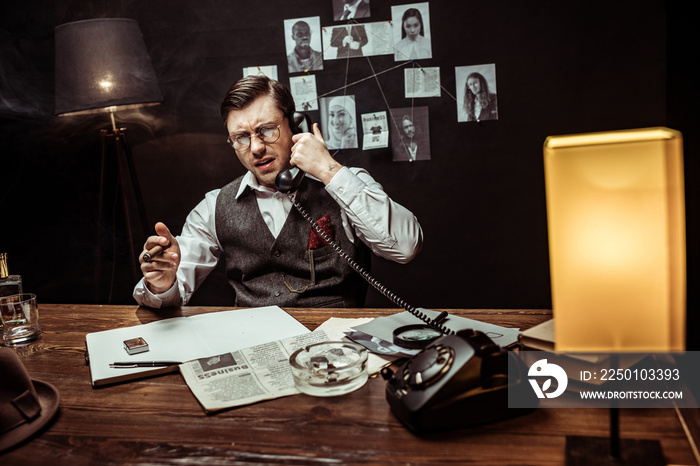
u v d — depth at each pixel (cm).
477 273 292
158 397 98
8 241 319
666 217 58
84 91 255
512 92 277
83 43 254
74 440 85
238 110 169
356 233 182
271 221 186
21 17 301
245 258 189
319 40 286
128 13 296
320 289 181
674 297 60
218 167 302
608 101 270
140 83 264
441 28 277
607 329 62
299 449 79
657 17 260
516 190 283
